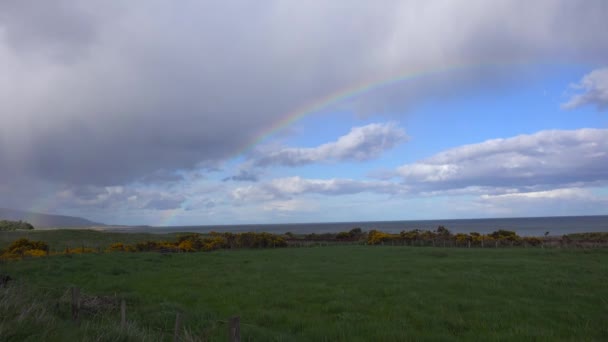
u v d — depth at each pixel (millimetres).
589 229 142250
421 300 16391
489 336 11828
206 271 26078
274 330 12781
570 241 54000
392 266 27750
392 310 14984
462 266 27000
